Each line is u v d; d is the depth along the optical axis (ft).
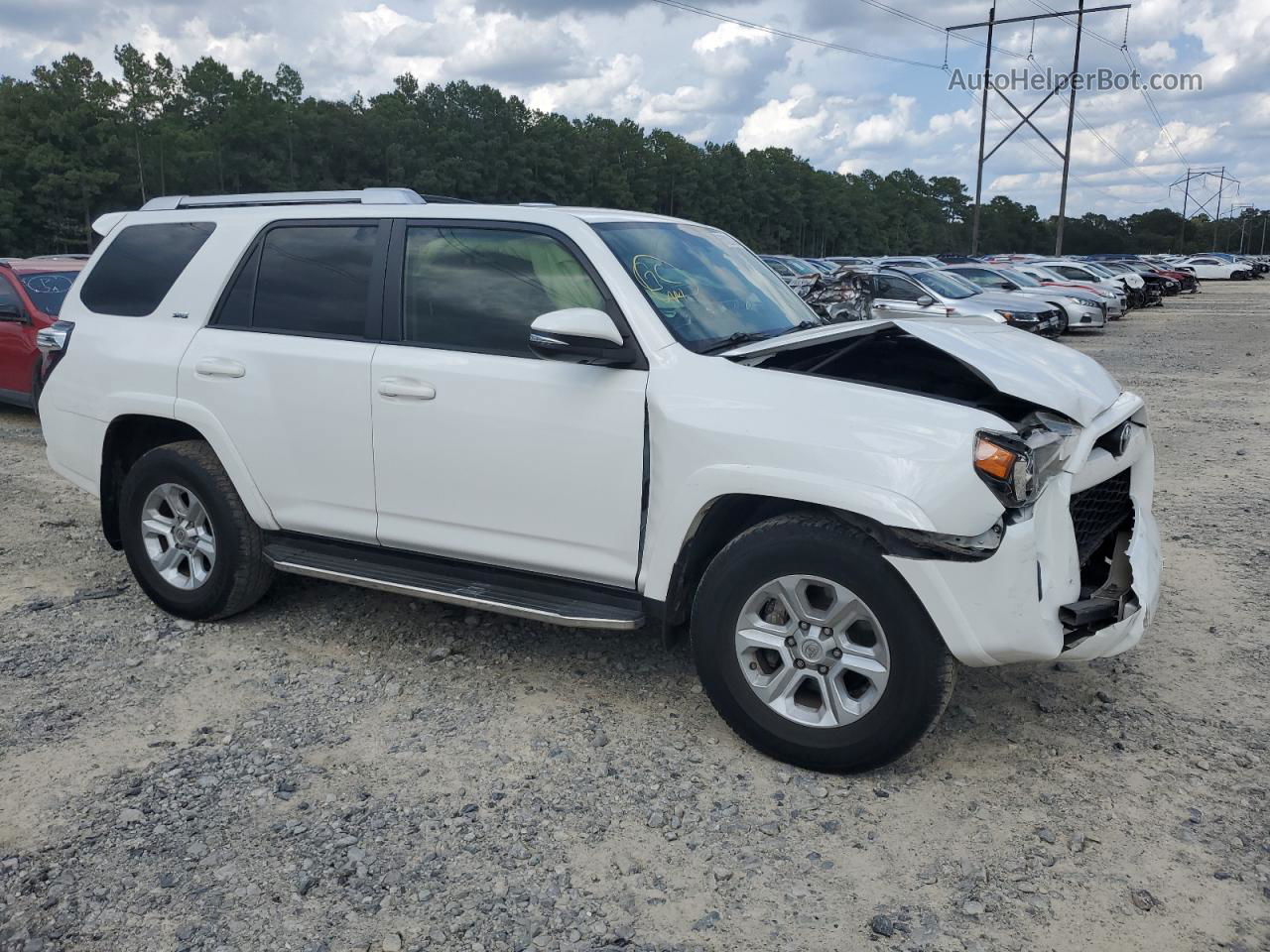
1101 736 12.11
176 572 15.71
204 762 11.43
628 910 8.95
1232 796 10.77
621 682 13.62
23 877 9.35
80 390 16.05
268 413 14.23
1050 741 12.00
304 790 10.86
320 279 14.23
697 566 12.00
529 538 12.67
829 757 11.02
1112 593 11.47
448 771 11.30
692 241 14.26
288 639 15.10
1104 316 74.43
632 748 11.84
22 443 29.76
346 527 14.14
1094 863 9.61
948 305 56.90
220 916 8.82
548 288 12.58
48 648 14.67
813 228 451.12
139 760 11.48
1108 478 11.80
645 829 10.19
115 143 225.35
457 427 12.77
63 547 19.62
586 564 12.34
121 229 16.51
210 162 252.62
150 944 8.47
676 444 11.26
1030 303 62.13
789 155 449.89
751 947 8.49
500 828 10.18
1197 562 18.79
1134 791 10.88
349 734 12.14
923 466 10.03
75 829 10.10
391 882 9.32
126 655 14.43
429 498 13.25
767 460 10.71
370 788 10.91
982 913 8.89
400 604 16.53
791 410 10.78
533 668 14.05
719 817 10.41
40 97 224.12
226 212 15.43
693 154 383.45
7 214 212.23
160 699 13.05
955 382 12.28
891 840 10.01
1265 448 29.86
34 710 12.68
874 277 58.95
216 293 15.02
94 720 12.44
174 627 15.53
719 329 12.62
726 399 11.14
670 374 11.60
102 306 16.24
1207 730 12.26
